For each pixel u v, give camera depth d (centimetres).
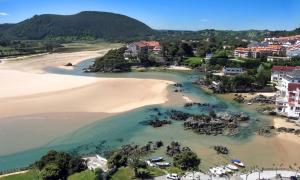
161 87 17650
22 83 17475
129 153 8831
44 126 10981
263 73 17888
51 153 7581
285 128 11031
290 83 12612
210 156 8769
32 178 7000
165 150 9150
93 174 6875
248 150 9250
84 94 15262
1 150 9162
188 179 6981
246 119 12144
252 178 7088
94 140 9969
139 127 11175
